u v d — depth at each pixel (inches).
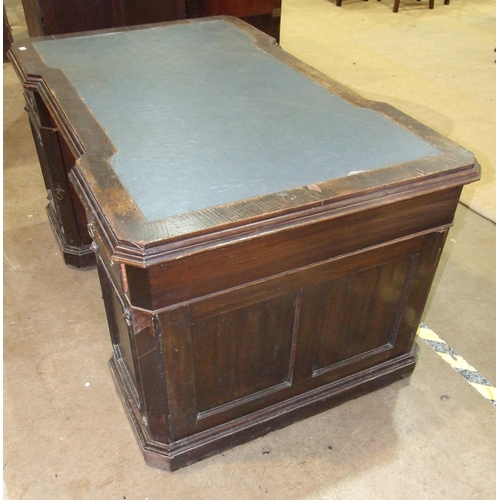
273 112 63.6
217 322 53.1
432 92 151.3
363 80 157.3
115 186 48.6
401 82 156.8
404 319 66.5
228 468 62.8
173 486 60.9
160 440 60.4
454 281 91.2
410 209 53.7
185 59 78.5
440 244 60.4
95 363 76.0
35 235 100.4
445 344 79.6
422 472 62.8
